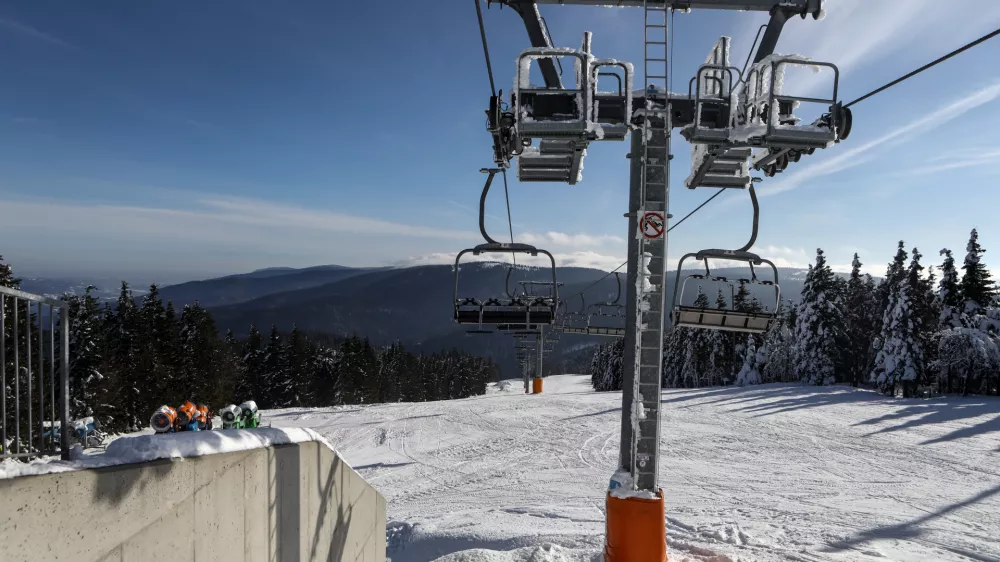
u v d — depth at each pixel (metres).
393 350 101.88
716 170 8.09
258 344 74.06
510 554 8.56
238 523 4.08
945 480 14.98
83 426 9.92
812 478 15.63
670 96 6.85
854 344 49.81
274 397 69.56
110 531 2.96
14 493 2.48
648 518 6.72
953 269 40.09
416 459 20.95
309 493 5.20
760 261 7.88
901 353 37.31
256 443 4.38
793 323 58.69
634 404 6.97
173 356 45.12
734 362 54.69
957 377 37.69
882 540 9.98
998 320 38.22
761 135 6.31
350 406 40.91
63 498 2.71
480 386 127.06
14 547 2.48
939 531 10.62
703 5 6.93
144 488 3.17
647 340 7.03
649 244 7.05
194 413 10.02
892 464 16.95
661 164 6.96
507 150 6.91
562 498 14.46
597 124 6.33
